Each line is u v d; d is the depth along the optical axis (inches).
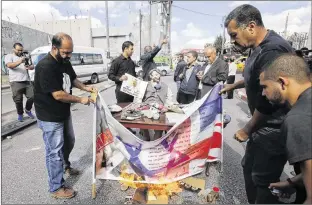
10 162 128.6
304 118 41.1
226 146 155.0
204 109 100.3
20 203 92.4
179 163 101.7
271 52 58.7
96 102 93.2
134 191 101.0
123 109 124.0
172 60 1075.9
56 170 94.3
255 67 63.0
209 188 104.0
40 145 154.6
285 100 47.8
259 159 69.6
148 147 97.3
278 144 64.3
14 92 196.1
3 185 105.0
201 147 104.0
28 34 633.6
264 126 66.7
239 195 99.3
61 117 92.5
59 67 90.4
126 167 98.7
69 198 96.0
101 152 97.3
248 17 61.8
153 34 1272.1
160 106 124.1
